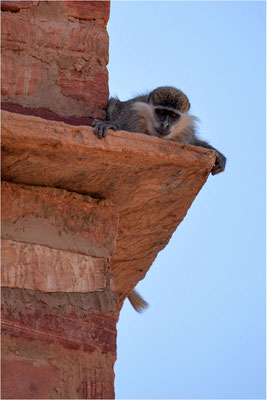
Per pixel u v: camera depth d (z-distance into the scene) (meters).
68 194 11.23
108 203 11.55
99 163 10.62
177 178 11.27
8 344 9.73
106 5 12.03
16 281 10.19
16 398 9.47
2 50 11.24
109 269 11.05
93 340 10.35
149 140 10.69
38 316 10.09
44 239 10.66
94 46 11.83
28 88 11.26
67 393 9.81
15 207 10.69
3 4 11.44
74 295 10.53
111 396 10.12
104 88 11.77
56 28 11.66
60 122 10.20
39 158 10.33
